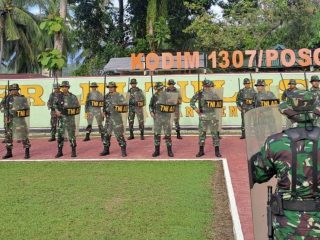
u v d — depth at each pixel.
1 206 8.36
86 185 9.94
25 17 35.22
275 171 3.50
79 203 8.48
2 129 19.23
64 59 24.06
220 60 20.34
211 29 28.53
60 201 8.65
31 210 8.08
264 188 4.04
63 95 13.69
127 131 18.73
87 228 7.04
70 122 13.72
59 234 6.78
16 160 13.38
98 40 36.31
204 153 13.91
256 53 19.84
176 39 34.38
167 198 8.73
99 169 11.73
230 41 27.78
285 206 3.35
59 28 24.25
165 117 13.48
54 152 14.86
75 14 35.84
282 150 3.39
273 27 28.62
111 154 14.17
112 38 35.78
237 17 28.86
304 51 19.23
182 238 6.53
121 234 6.73
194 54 20.03
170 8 33.09
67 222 7.36
